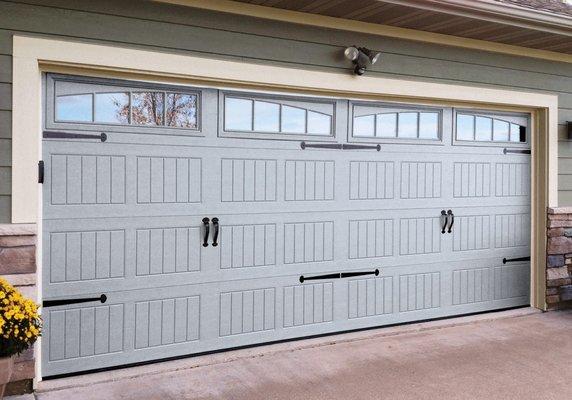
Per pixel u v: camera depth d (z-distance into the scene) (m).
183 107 4.34
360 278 5.14
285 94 4.73
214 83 4.39
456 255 5.68
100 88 4.03
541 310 6.05
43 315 3.87
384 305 5.28
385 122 5.23
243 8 4.32
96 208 4.02
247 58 4.39
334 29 4.75
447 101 5.48
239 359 4.42
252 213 4.61
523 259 6.12
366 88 4.92
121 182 4.10
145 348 4.23
